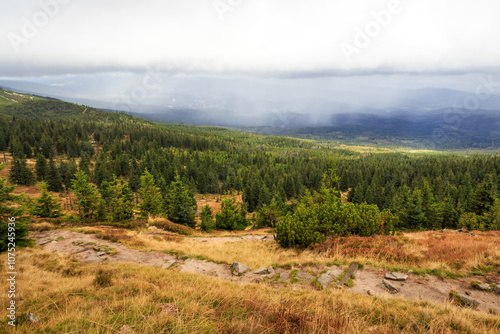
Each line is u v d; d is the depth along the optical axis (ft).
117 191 145.89
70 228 77.15
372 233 57.31
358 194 257.55
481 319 19.38
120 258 48.96
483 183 144.36
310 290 29.19
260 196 252.62
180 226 99.40
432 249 41.50
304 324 16.48
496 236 59.72
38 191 262.67
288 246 57.41
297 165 462.19
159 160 383.86
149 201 132.46
